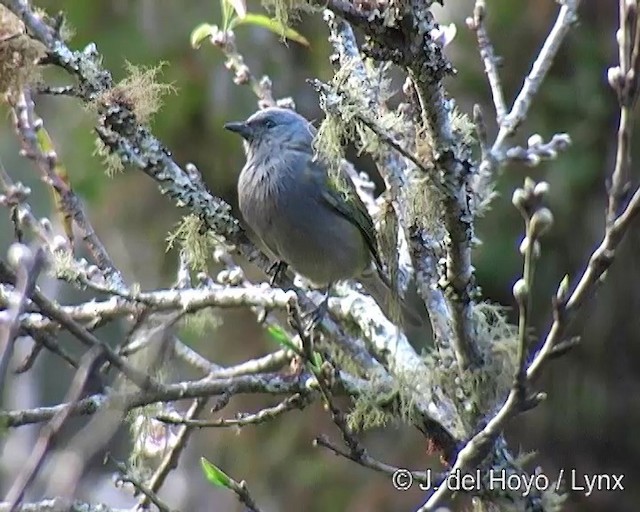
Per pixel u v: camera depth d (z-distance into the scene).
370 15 6.41
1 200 8.63
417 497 15.67
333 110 7.20
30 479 4.30
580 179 16.16
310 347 6.89
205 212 7.93
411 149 7.62
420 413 7.83
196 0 15.84
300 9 7.33
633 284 16.78
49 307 5.83
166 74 15.53
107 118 7.54
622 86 5.55
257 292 8.47
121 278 8.45
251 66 15.76
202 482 15.92
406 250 9.38
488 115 16.36
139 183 16.45
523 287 5.61
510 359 7.54
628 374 16.84
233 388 7.46
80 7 15.50
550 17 16.30
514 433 16.81
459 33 16.36
